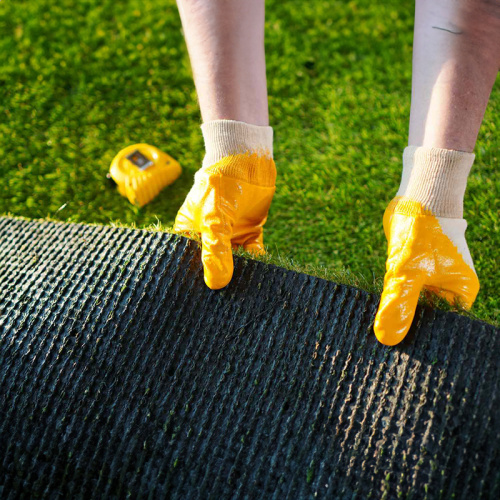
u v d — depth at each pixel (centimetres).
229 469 85
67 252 99
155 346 91
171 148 123
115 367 89
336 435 85
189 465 86
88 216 117
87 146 124
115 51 134
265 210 101
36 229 104
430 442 84
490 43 89
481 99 90
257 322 92
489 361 87
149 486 85
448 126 89
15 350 91
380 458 84
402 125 121
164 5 138
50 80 131
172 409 88
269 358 90
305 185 118
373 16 134
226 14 92
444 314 90
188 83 130
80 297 93
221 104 94
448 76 89
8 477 87
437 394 86
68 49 134
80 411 88
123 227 100
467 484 83
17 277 97
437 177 90
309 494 84
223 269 91
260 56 96
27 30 136
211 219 93
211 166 94
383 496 83
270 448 86
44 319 92
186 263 95
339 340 90
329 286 93
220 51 93
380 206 114
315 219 114
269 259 98
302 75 129
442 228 90
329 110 125
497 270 106
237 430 87
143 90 130
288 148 122
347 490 83
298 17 135
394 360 88
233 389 89
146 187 116
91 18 137
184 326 92
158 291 93
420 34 92
